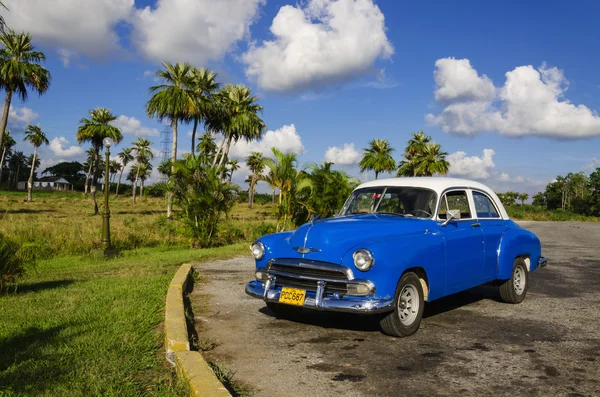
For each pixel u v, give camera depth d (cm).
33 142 6756
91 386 347
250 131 3991
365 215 622
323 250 510
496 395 371
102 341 459
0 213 3859
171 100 3375
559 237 2406
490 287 879
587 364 448
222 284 873
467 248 620
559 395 373
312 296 512
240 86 3975
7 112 3378
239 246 1653
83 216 3772
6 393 329
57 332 495
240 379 399
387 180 680
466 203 662
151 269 1080
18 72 3291
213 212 1762
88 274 1034
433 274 556
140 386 358
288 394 367
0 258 790
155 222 2097
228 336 532
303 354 469
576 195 12531
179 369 382
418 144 5975
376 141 5622
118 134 4750
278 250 552
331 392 372
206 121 3944
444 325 593
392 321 516
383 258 491
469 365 441
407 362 448
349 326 579
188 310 656
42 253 1430
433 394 371
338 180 1830
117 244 1659
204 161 1805
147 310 592
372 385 388
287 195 1772
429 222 587
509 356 470
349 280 489
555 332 563
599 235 2609
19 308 627
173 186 1748
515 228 742
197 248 1727
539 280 989
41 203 6550
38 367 385
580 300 769
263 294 546
